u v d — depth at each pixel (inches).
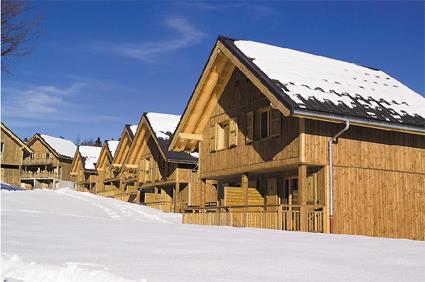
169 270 256.4
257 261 288.8
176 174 1409.9
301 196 678.5
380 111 720.3
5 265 271.7
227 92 889.5
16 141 2316.7
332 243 400.8
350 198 701.3
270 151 752.3
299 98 661.3
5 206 884.0
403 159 757.9
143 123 1553.9
